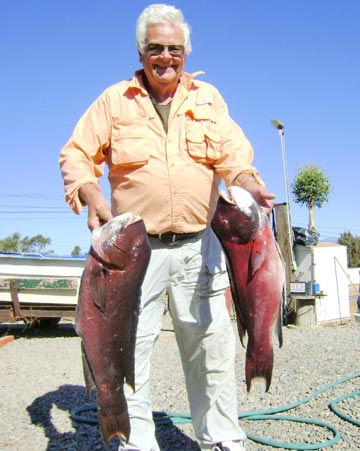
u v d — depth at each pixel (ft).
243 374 23.24
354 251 176.65
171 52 12.03
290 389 20.53
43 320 41.73
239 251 10.64
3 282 36.76
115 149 12.42
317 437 15.69
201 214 12.61
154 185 12.23
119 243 9.87
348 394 19.30
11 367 26.50
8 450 15.26
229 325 13.00
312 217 105.81
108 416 10.02
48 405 19.39
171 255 12.55
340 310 44.27
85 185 11.89
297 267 43.86
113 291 9.89
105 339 9.92
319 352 28.04
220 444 12.80
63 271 38.19
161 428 16.78
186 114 12.55
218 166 12.85
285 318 41.86
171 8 12.19
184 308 12.73
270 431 16.22
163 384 22.11
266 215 10.84
